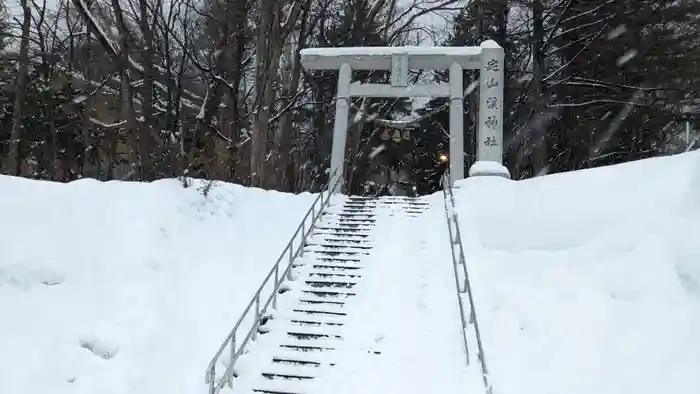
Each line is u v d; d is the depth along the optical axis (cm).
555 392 901
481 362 892
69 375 946
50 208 1245
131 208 1344
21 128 2538
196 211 1454
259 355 1030
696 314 923
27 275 1094
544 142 2992
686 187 1174
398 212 1666
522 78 3356
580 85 2841
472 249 1364
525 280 1203
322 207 1625
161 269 1228
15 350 955
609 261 1137
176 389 964
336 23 3466
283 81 2989
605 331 988
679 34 2792
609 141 3039
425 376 962
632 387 862
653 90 2639
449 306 1155
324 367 995
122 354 1003
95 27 2223
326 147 3650
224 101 2853
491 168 1748
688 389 816
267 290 1254
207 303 1191
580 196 1381
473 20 3241
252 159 2216
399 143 4003
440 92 1947
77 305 1078
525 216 1420
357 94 1981
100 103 3053
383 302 1178
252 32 2903
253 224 1541
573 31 2872
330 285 1255
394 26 3631
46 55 2566
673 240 1066
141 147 2219
